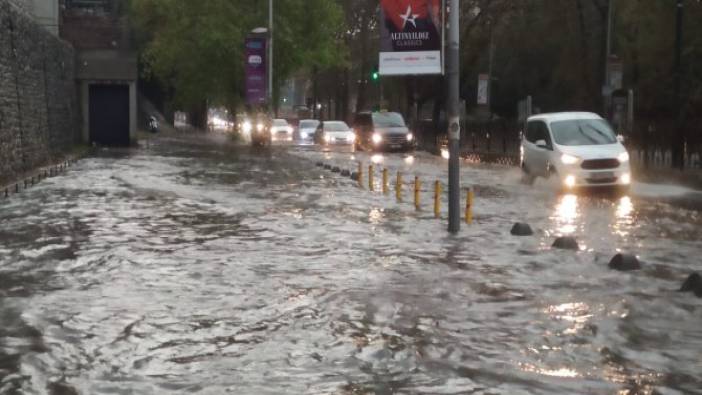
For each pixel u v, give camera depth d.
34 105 42.22
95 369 9.41
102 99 67.25
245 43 65.00
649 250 18.17
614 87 46.94
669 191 33.22
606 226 22.16
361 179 33.94
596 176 30.86
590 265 16.12
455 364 9.64
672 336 10.91
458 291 13.63
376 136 65.19
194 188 32.69
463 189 33.22
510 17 75.19
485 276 14.94
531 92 82.75
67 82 57.91
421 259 16.72
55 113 50.62
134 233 20.20
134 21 85.81
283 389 8.73
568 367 9.55
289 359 9.84
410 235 20.12
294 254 17.23
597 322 11.62
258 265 15.93
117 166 45.62
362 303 12.73
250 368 9.49
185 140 86.19
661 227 22.02
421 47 20.19
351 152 65.19
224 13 69.56
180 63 74.69
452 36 20.06
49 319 11.60
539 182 33.44
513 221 23.06
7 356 9.84
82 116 66.69
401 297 13.16
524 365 9.62
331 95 127.19
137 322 11.50
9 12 35.91
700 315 12.05
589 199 29.61
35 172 39.03
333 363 9.70
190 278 14.60
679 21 41.88
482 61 87.25
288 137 89.75
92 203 27.02
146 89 111.81
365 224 22.16
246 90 65.38
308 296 13.20
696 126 43.94
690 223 22.91
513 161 55.25
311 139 87.75
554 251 17.81
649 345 10.49
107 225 21.64
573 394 8.59
